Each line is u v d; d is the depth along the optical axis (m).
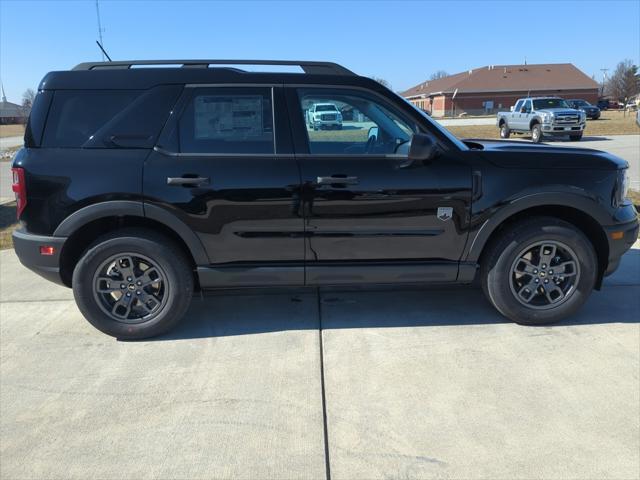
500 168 3.72
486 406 2.97
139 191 3.56
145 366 3.49
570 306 3.93
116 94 3.63
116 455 2.62
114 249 3.69
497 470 2.47
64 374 3.40
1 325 4.18
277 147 3.66
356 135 3.75
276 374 3.36
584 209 3.77
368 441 2.69
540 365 3.40
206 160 3.60
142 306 3.84
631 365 3.39
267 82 3.70
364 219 3.70
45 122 3.61
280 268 3.78
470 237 3.79
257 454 2.61
